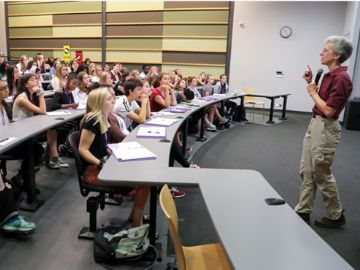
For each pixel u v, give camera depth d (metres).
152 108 4.46
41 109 3.55
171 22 9.52
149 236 2.06
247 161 4.39
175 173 1.82
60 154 4.11
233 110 7.49
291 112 9.05
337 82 2.25
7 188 2.34
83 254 2.13
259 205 1.43
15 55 11.54
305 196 2.56
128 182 1.70
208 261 1.47
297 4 8.49
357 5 7.02
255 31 8.94
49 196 3.00
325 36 8.41
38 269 1.97
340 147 5.37
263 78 9.11
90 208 2.29
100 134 2.32
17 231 2.27
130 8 9.83
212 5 9.11
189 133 5.71
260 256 1.04
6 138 2.41
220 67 9.38
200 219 2.66
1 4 11.28
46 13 10.80
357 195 3.30
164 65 9.86
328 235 2.48
